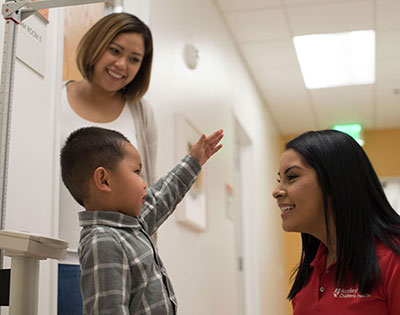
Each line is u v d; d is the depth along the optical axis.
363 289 1.56
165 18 3.58
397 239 1.59
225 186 4.85
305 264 1.83
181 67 3.85
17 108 2.01
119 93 2.50
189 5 4.11
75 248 2.19
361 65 6.13
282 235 8.12
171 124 3.57
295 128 8.22
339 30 5.36
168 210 1.81
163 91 3.46
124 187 1.54
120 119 2.44
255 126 6.52
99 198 1.54
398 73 6.30
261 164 6.75
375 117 7.77
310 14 5.06
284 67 6.21
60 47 2.29
